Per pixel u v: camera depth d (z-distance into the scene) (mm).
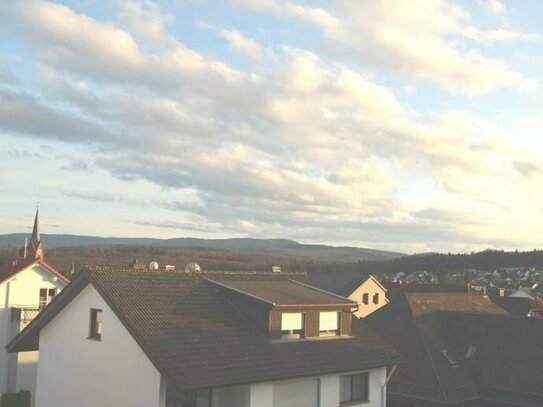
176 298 21297
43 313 22266
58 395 21828
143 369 18641
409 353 28375
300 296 23141
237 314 21812
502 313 36844
